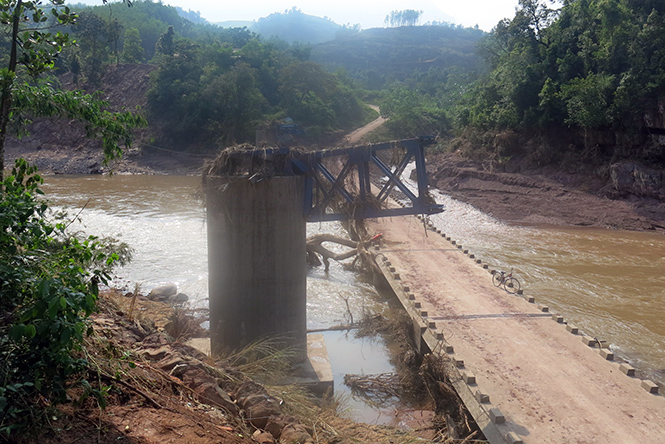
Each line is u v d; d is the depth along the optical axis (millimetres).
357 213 13680
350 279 25172
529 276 25547
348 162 13586
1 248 5934
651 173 40781
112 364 6855
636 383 12039
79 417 5609
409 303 17703
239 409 7520
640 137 43375
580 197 44188
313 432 8258
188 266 24875
